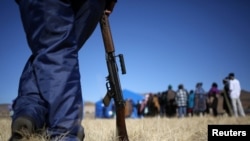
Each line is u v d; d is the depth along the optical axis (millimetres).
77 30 2092
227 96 15555
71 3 2025
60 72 1856
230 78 15453
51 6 1880
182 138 3859
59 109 1828
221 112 15742
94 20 2184
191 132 4449
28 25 1927
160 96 21203
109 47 2668
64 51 1902
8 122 5414
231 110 15281
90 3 2092
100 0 2160
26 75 1933
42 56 1857
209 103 17844
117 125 2773
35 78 1896
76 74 1923
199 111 18375
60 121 1819
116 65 2691
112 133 3068
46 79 1833
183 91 18469
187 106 19062
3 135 2906
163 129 4406
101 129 4219
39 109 1786
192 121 7562
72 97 1863
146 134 3605
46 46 1881
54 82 1832
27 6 1903
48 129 1827
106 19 2646
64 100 1835
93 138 3020
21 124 1666
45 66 1853
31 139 1705
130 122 7027
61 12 1905
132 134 3521
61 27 1901
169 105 19953
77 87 1908
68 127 1832
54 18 1879
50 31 1876
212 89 17812
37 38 1892
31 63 1966
